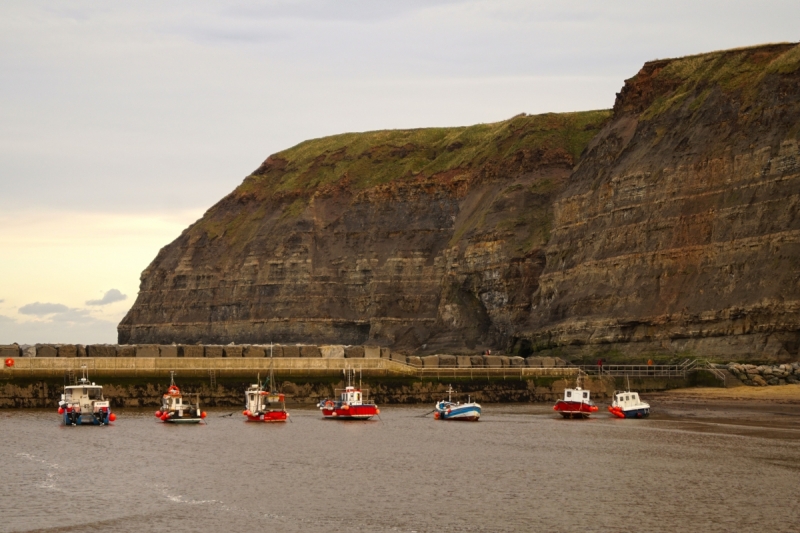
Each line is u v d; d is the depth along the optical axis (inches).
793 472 2384.4
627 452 2738.7
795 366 4537.4
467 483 2288.4
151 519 1942.7
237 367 4207.7
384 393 4409.5
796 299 4621.1
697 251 5216.5
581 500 2084.2
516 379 4623.5
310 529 1871.3
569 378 4675.2
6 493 2191.2
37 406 3934.5
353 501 2095.2
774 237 4827.8
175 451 2824.8
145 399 4060.0
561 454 2723.9
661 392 4505.4
